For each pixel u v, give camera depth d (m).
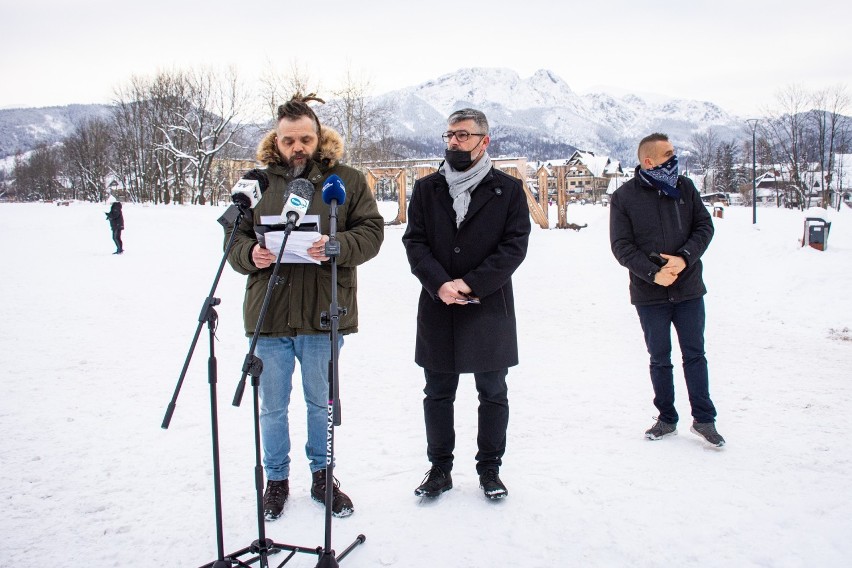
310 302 3.19
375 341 7.61
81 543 2.93
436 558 2.75
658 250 4.07
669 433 4.23
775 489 3.31
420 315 3.39
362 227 3.28
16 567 2.71
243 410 5.02
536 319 8.90
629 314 9.13
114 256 16.19
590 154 117.12
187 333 7.97
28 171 110.25
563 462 3.78
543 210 25.56
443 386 3.37
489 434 3.32
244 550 2.63
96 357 6.67
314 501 3.33
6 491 3.47
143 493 3.46
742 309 9.14
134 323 8.49
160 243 19.50
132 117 57.50
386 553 2.79
